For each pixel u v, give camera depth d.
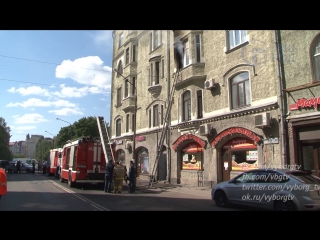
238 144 15.70
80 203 10.61
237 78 15.96
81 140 16.42
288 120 12.73
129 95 26.77
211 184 16.84
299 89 12.39
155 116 23.56
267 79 13.97
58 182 20.80
